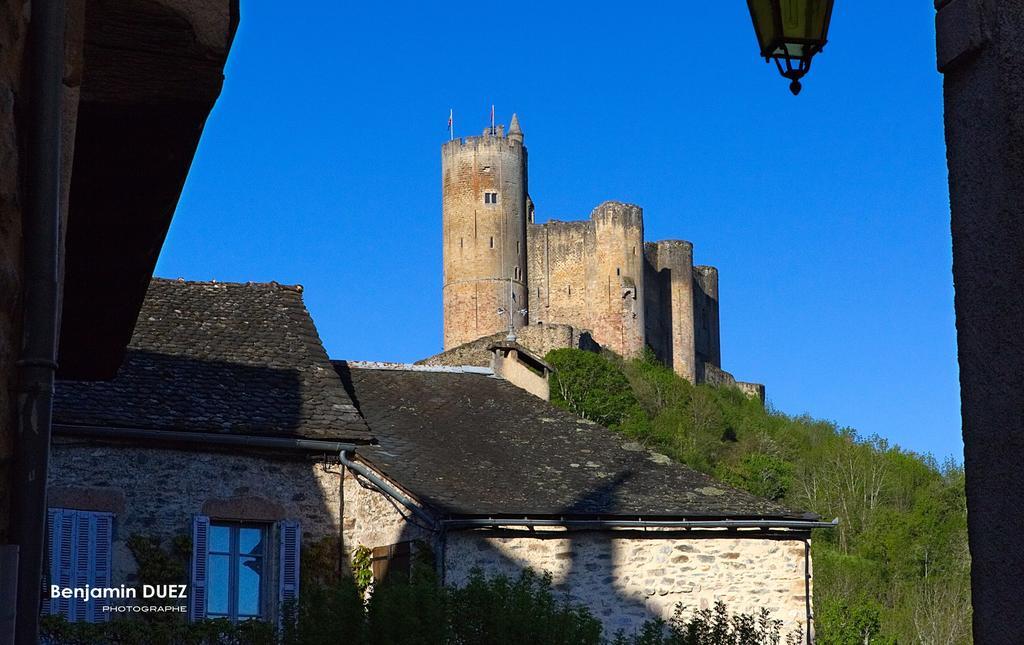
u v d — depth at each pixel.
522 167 83.75
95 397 14.09
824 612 36.25
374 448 15.09
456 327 81.56
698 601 14.39
